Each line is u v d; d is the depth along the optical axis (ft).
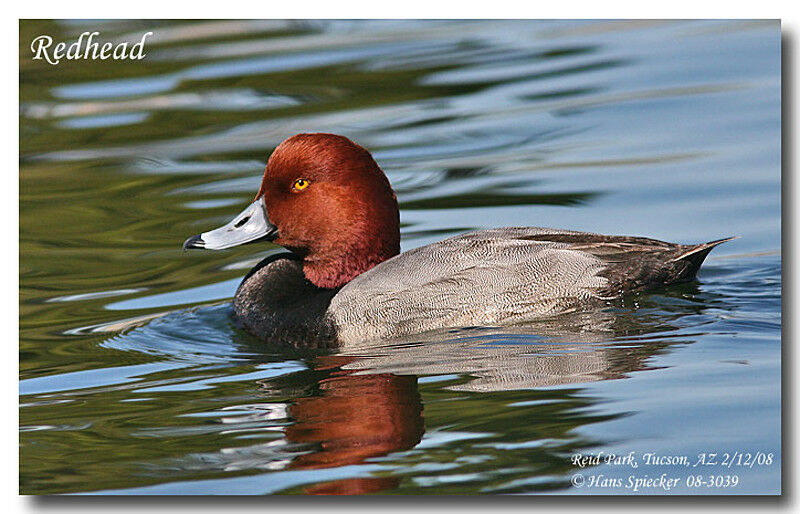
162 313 37.52
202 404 29.22
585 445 24.89
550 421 26.17
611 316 33.24
